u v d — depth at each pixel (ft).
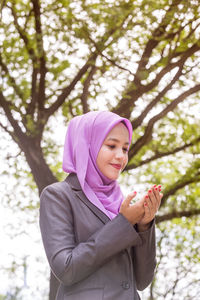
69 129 8.84
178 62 23.52
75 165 8.54
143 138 26.05
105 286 7.62
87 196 8.15
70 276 7.47
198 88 24.31
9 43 25.30
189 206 31.48
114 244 7.52
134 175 33.73
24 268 35.35
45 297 37.60
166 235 33.22
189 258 32.68
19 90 25.82
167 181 35.86
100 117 8.46
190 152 33.83
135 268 8.38
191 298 31.94
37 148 23.84
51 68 25.80
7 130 24.75
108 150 8.33
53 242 7.79
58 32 23.68
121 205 7.81
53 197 8.20
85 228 7.97
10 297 41.39
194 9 22.30
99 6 23.30
